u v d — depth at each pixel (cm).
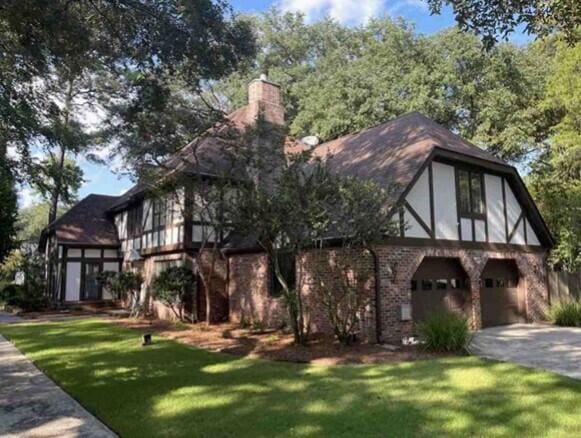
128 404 654
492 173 1567
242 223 1119
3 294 2389
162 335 1363
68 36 855
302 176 1145
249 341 1218
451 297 1401
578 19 620
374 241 1065
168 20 870
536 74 2384
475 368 829
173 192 1573
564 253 1991
